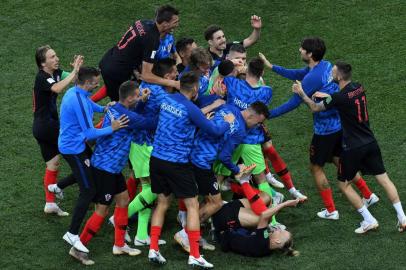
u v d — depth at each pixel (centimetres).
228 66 3522
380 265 3238
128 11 5306
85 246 3328
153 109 3525
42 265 3291
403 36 4988
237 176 3353
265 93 3516
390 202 3712
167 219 3638
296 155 4122
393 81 4631
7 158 4072
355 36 5028
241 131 3359
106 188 3272
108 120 3291
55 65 3612
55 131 3588
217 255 3344
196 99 3481
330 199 3591
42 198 3766
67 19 5259
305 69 3759
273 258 3309
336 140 3550
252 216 3344
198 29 5134
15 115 4425
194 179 3256
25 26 5203
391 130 4244
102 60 3731
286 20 5184
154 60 3572
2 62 4894
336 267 3234
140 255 3359
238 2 5353
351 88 3406
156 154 3231
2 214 3634
